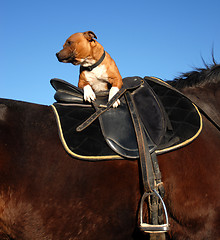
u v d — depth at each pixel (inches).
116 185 65.1
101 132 67.8
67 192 63.4
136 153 65.4
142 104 71.8
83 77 70.6
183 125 71.2
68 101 73.5
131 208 65.8
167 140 68.3
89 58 66.9
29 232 62.6
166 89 79.0
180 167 67.9
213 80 87.5
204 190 67.6
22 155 64.1
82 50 65.2
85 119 69.9
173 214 67.5
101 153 65.0
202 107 82.0
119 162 65.8
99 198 64.2
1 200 61.4
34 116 69.9
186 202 67.1
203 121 75.7
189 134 69.8
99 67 68.0
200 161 69.2
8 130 65.5
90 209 63.9
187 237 66.8
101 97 72.5
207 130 74.2
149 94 73.5
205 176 68.3
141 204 63.2
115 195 64.9
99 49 67.4
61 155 65.1
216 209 66.9
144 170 63.6
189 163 68.5
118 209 65.1
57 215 62.9
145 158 64.2
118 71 70.2
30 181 62.7
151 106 71.5
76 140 66.2
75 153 64.3
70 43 65.1
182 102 76.1
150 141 66.7
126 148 65.6
